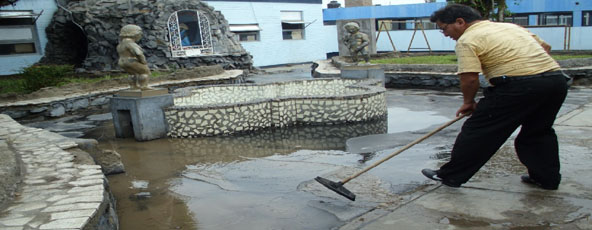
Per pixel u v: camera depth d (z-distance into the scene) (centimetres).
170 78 1441
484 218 300
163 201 414
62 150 454
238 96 1016
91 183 339
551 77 297
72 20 1892
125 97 725
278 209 373
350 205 366
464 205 325
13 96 1048
